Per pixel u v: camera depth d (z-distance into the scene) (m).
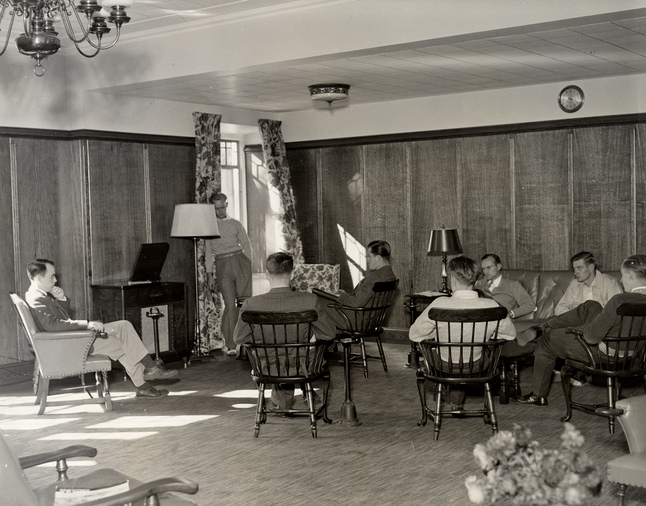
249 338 5.41
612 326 5.02
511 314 6.62
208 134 9.26
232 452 5.12
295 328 5.39
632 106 8.02
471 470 4.63
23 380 7.73
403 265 9.67
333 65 7.00
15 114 7.68
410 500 4.14
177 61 7.09
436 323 5.07
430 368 5.27
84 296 8.10
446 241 8.12
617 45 6.36
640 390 6.71
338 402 6.51
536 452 2.28
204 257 9.10
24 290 7.81
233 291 8.96
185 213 8.31
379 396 6.71
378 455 4.98
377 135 9.79
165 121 8.98
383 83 8.19
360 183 10.00
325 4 6.05
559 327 5.94
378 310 7.28
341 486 4.40
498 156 8.91
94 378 7.78
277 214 10.33
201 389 7.16
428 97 9.33
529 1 5.19
